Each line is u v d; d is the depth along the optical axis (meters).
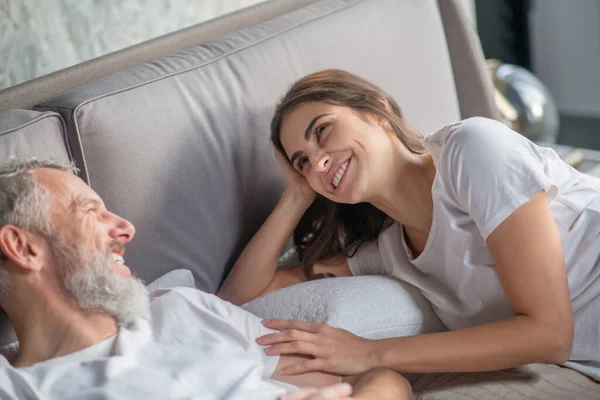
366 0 2.00
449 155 1.40
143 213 1.47
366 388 1.28
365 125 1.48
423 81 2.07
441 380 1.44
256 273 1.64
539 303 1.31
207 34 1.88
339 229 1.69
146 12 2.01
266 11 2.02
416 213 1.53
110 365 1.15
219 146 1.60
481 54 2.24
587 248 1.44
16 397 1.10
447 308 1.52
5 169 1.23
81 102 1.41
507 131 1.42
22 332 1.23
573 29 3.52
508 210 1.32
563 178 1.50
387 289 1.53
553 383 1.39
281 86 1.74
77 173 1.40
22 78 1.77
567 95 3.65
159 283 1.47
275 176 1.74
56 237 1.20
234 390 1.18
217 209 1.61
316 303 1.47
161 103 1.51
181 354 1.23
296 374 1.33
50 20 1.81
